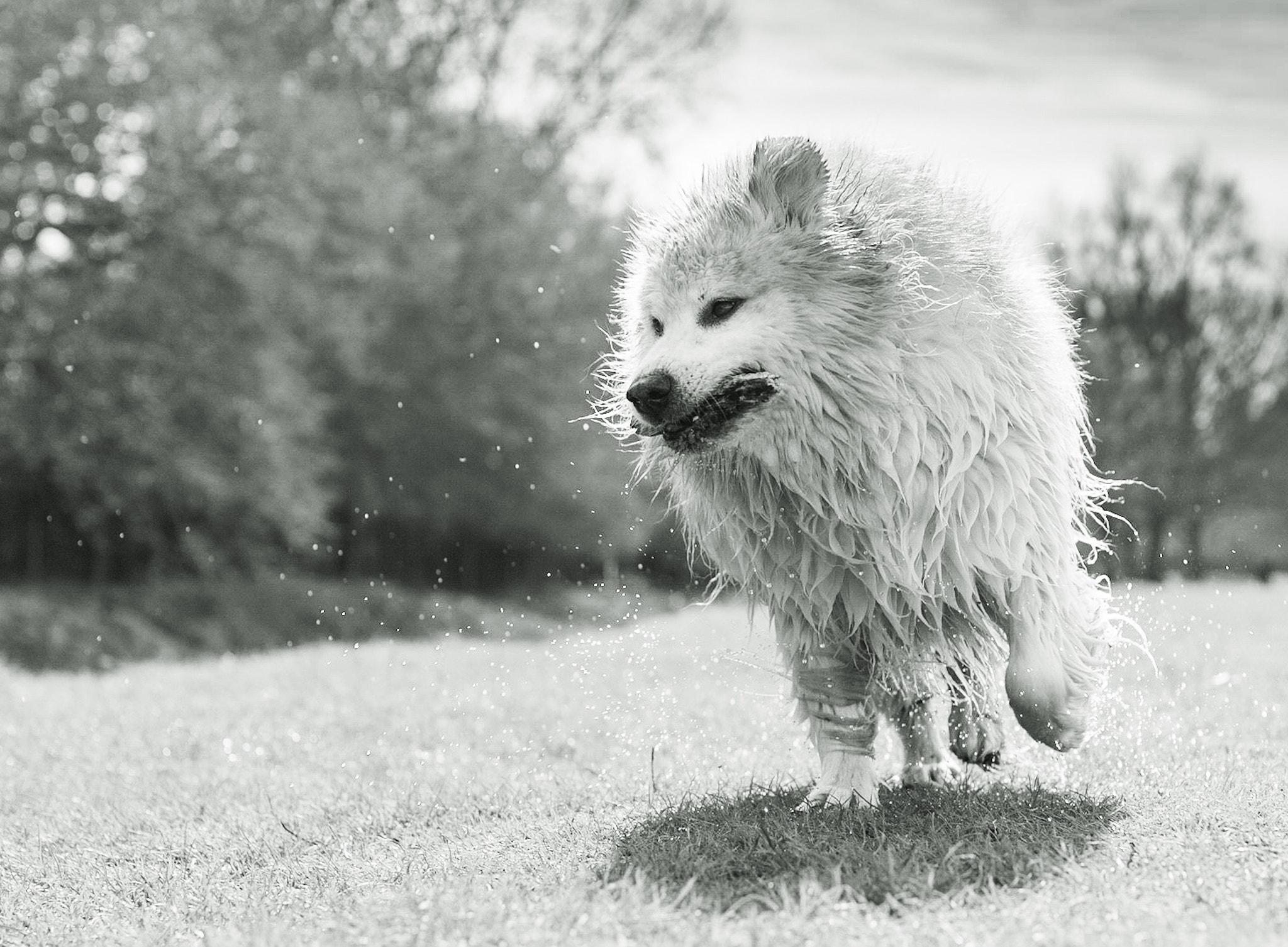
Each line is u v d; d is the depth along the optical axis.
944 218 5.36
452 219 33.81
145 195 24.14
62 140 23.61
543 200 36.44
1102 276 42.09
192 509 28.89
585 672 10.66
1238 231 41.31
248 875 5.36
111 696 12.08
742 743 7.30
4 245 23.94
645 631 14.70
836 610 5.49
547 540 39.22
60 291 24.34
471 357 34.84
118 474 26.03
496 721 8.78
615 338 5.90
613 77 37.84
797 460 5.11
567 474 37.09
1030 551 5.25
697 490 5.47
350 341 29.77
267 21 31.53
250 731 9.11
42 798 7.29
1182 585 18.25
